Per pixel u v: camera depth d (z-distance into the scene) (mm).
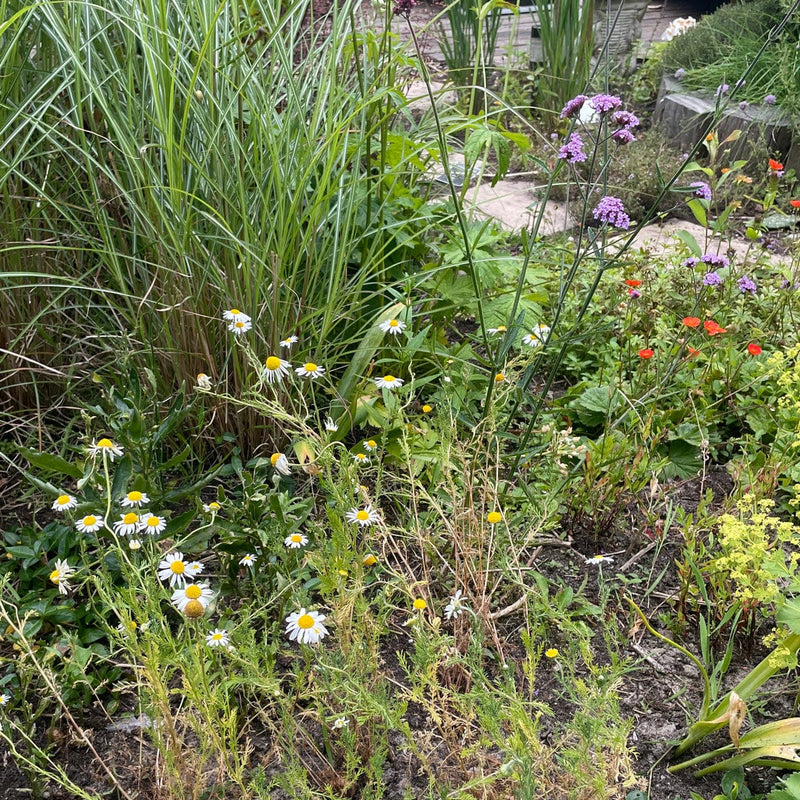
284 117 2580
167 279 2434
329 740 1688
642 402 2619
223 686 1543
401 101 2607
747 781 1725
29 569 2145
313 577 2021
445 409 2232
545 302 3172
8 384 2594
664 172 5059
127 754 1771
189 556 2262
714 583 2053
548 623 2072
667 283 3572
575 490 2475
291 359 2588
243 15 2770
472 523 2016
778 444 2559
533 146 5734
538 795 1566
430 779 1487
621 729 1430
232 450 2518
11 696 1836
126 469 2053
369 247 3004
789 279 3496
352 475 1882
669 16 9023
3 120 2383
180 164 2293
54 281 2641
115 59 2424
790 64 5719
